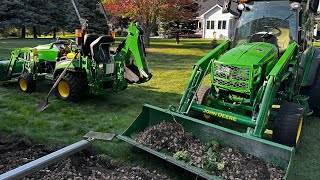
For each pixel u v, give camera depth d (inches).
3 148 155.3
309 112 201.0
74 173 130.7
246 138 132.0
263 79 166.9
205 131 145.3
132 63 245.1
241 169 125.8
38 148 158.4
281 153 123.3
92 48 220.7
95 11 852.6
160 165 147.0
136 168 142.7
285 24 197.5
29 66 262.5
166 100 263.1
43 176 124.5
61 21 926.4
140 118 159.9
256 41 197.8
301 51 202.2
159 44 805.2
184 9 700.7
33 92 267.1
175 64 464.8
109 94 274.2
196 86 176.9
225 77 168.4
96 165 142.6
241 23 210.5
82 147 137.0
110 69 233.6
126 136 153.9
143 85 316.2
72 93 231.8
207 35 1293.1
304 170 151.7
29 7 855.1
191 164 131.3
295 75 191.6
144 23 669.3
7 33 981.2
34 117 206.2
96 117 212.2
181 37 1206.3
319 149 176.2
